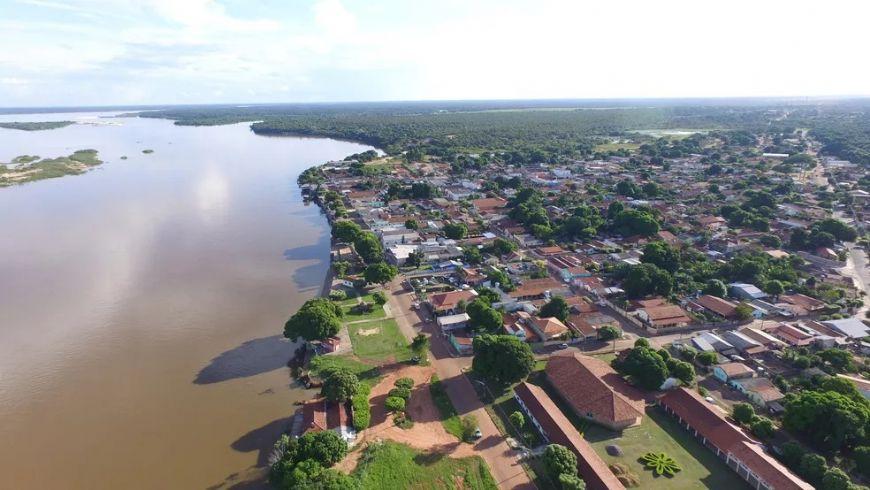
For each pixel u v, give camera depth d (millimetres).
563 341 117812
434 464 78562
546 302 131375
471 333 120688
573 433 82562
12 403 95375
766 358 109062
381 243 189250
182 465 79688
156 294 145250
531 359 98688
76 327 125188
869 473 74688
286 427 88562
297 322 111812
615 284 149625
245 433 87125
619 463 79000
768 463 74312
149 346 116438
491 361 97562
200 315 132375
